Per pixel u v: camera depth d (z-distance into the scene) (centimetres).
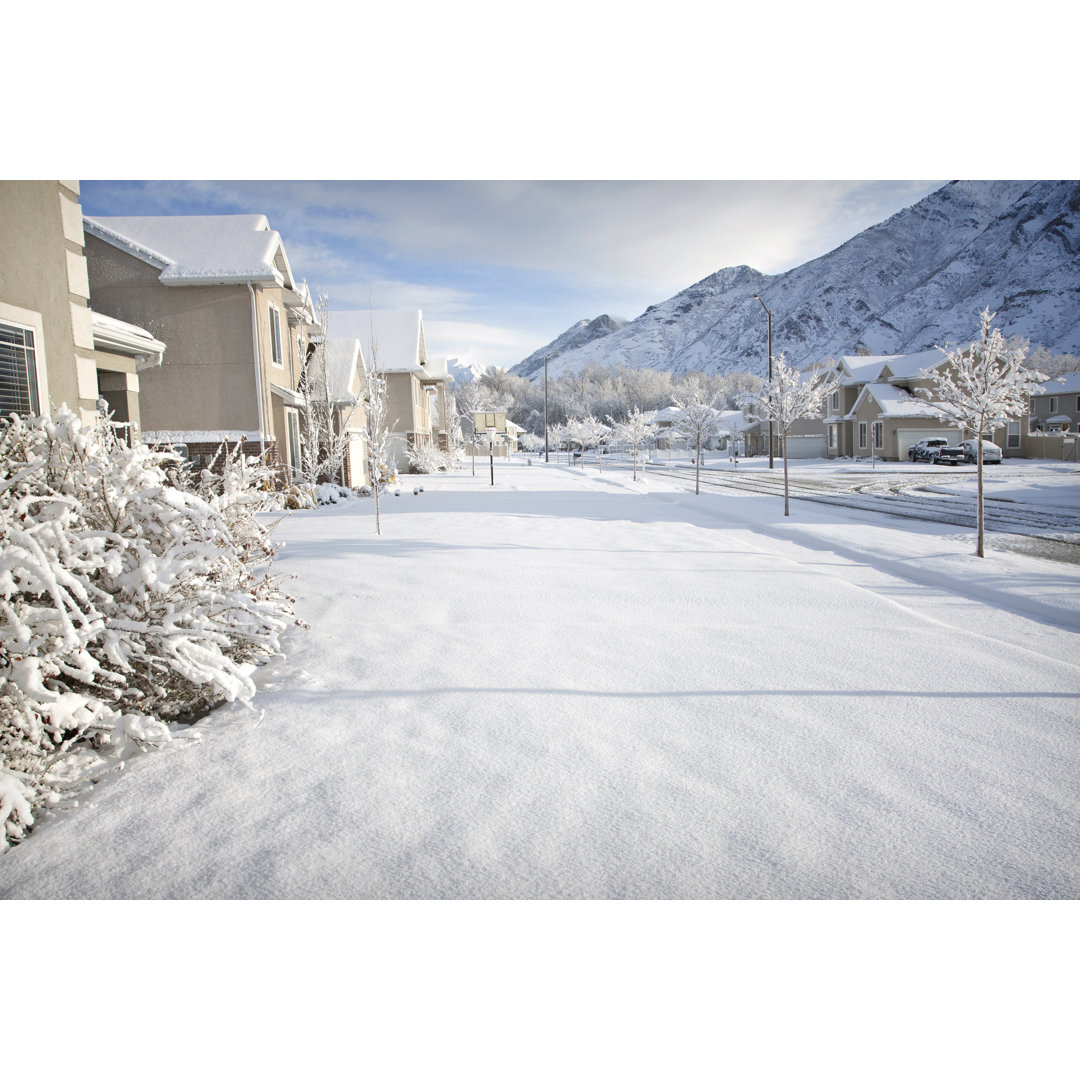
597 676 477
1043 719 409
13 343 677
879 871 273
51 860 282
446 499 1978
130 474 422
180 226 1845
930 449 4044
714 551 1012
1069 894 261
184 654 380
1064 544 1138
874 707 427
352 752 367
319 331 2355
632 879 269
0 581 318
